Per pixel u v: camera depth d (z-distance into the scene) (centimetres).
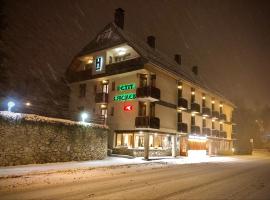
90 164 1986
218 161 3038
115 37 3095
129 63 2870
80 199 875
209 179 1415
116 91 3103
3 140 1658
